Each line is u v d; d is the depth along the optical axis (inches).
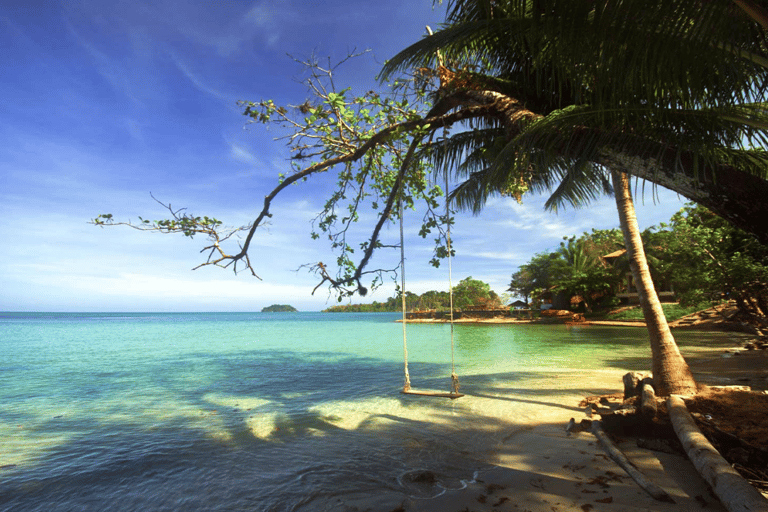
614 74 129.0
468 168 378.6
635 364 499.8
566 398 318.7
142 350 826.8
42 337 1270.9
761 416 188.9
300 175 213.8
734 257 705.0
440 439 229.6
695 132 131.4
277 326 2150.6
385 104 220.8
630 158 143.3
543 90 241.1
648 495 151.3
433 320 2089.1
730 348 611.5
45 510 154.5
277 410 305.6
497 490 161.3
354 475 180.7
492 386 379.2
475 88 230.4
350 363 589.0
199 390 390.0
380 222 240.7
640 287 271.0
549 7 123.3
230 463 198.1
